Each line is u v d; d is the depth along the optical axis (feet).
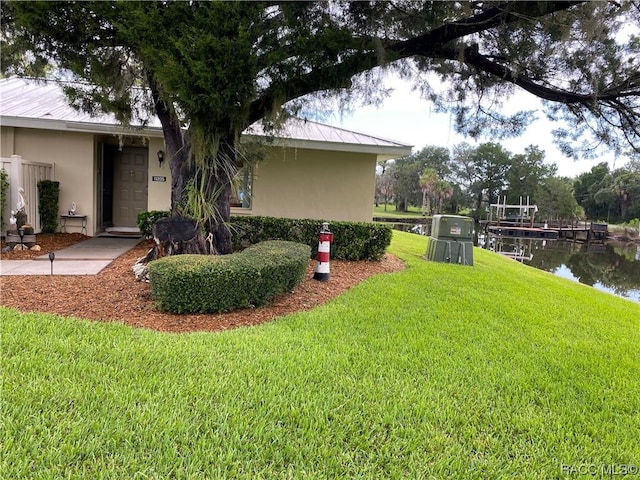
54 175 30.40
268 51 14.83
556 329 14.85
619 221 162.71
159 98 17.40
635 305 25.50
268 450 6.82
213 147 17.42
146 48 13.64
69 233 30.45
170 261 14.40
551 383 10.21
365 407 8.41
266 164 32.65
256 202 32.76
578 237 121.60
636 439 8.05
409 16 15.79
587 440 7.90
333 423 7.76
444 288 19.22
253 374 9.39
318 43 14.87
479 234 118.52
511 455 7.32
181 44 13.24
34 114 28.50
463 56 18.10
